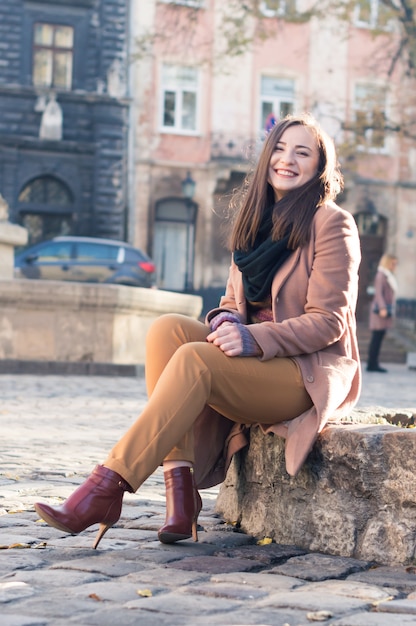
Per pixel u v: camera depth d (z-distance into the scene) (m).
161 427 3.55
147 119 32.41
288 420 3.82
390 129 26.48
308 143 3.97
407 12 24.89
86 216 31.55
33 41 31.34
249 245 4.00
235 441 4.00
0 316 16.31
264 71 33.72
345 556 3.59
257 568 3.43
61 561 3.46
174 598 2.91
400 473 3.46
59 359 16.45
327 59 34.28
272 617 2.72
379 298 20.77
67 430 8.25
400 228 34.88
